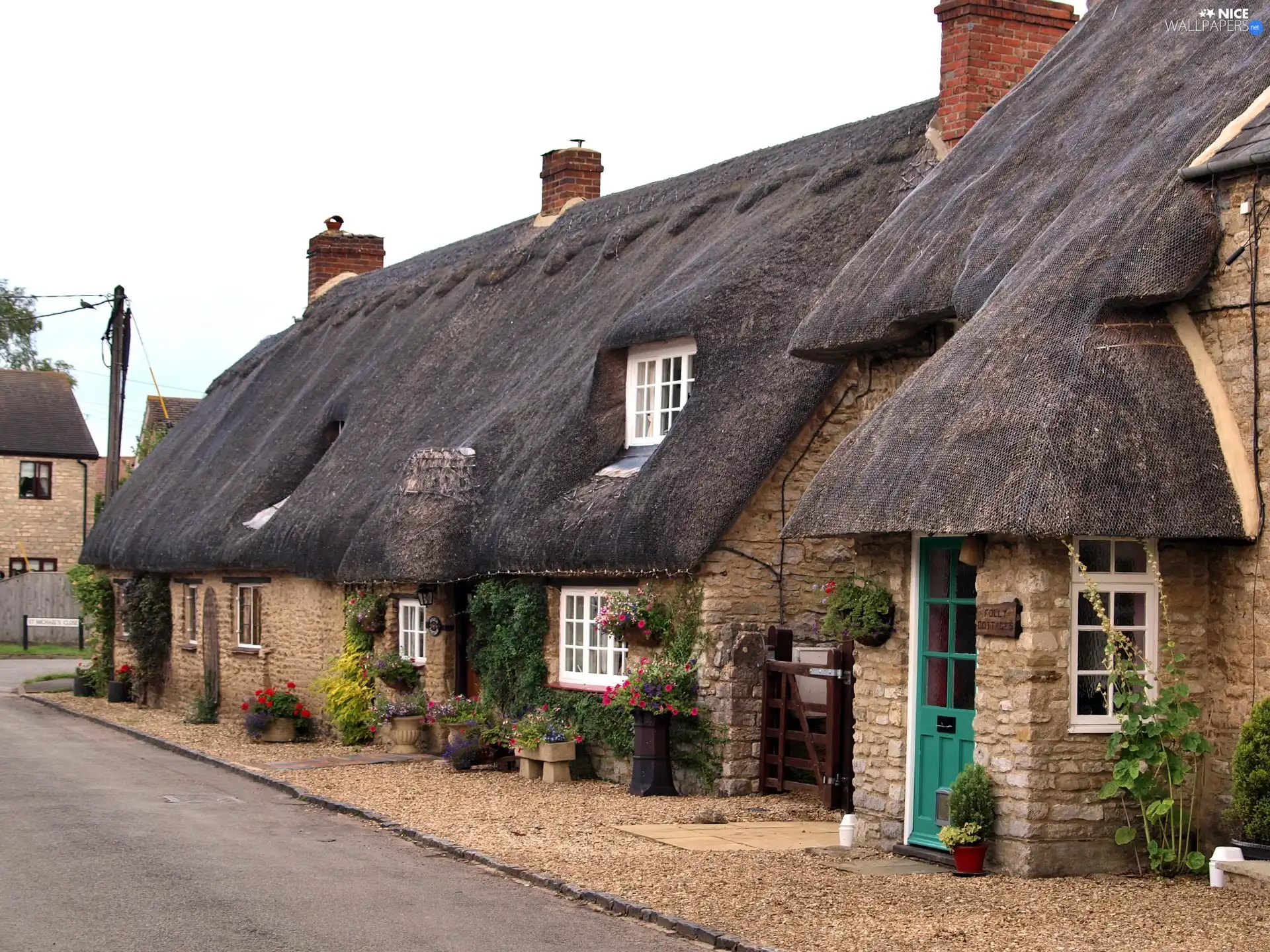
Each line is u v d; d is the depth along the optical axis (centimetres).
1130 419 976
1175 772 991
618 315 1784
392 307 2611
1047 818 988
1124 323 1015
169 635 2658
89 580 2925
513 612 1633
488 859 1084
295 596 2156
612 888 971
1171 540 1026
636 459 1594
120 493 3003
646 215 2094
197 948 832
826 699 1353
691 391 1505
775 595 1420
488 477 1720
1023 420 979
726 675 1392
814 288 1488
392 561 1692
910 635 1132
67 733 2172
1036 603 990
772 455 1386
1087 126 1229
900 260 1266
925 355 1254
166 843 1177
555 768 1526
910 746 1124
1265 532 977
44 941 845
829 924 857
